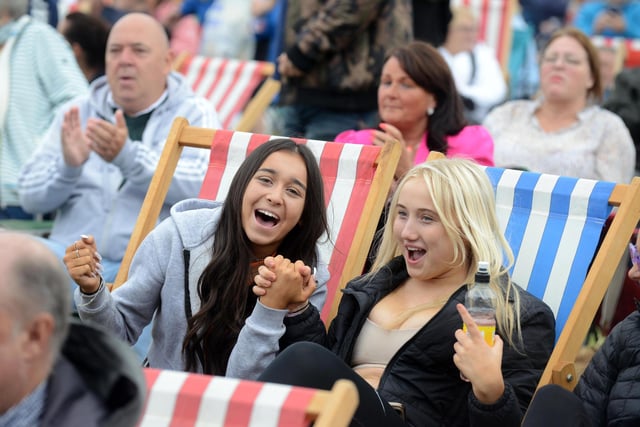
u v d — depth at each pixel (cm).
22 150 1797
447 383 980
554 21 3152
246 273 1030
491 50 2511
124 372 602
